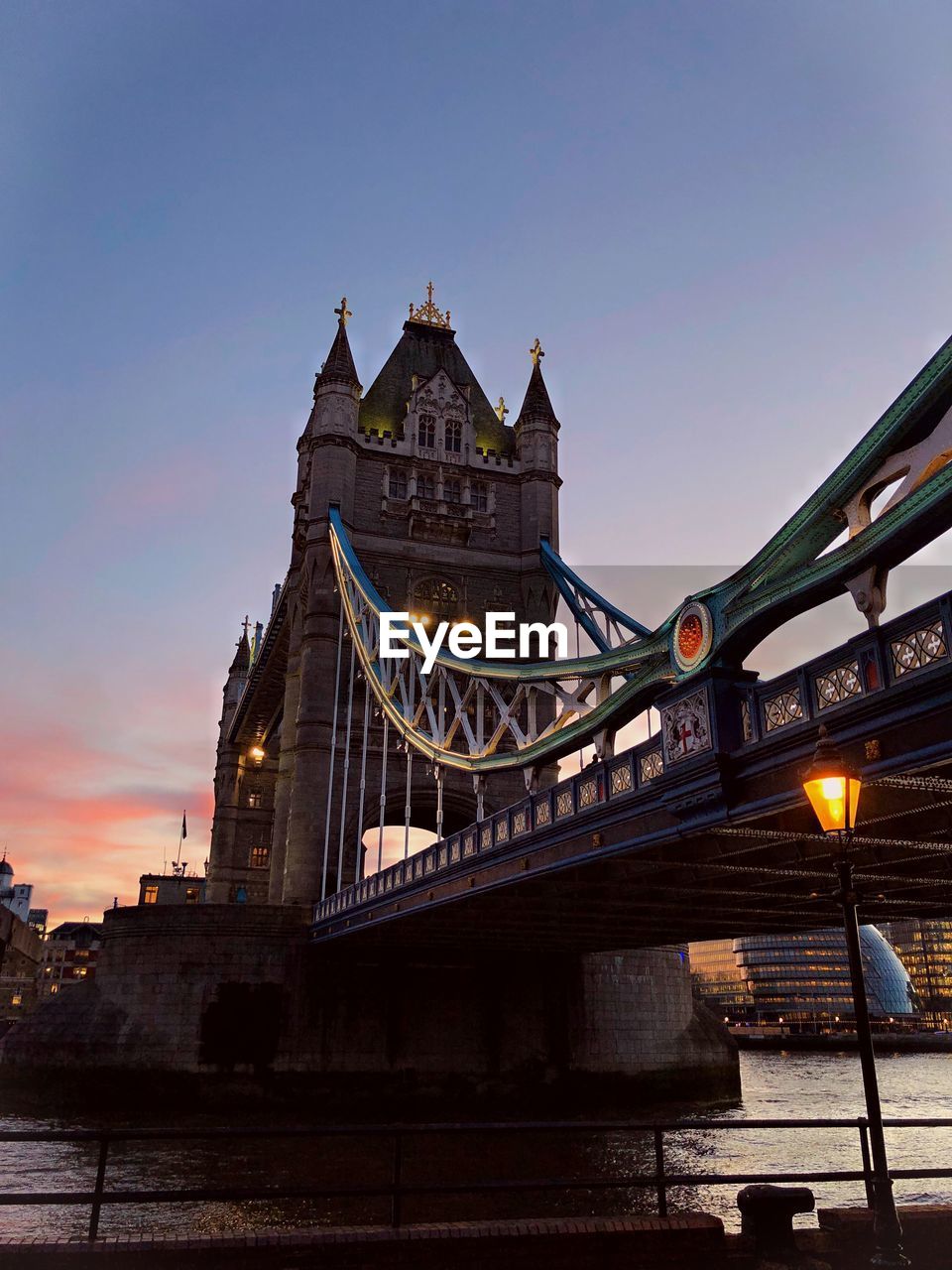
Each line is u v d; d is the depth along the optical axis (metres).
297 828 59.03
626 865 22.91
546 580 70.12
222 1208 24.12
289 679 68.19
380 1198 25.61
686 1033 53.12
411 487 69.56
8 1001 141.88
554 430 75.06
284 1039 47.16
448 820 67.31
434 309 82.88
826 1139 36.28
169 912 48.56
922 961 197.00
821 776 9.88
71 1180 27.62
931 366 12.31
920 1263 10.37
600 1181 10.89
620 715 21.25
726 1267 10.26
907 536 12.63
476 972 50.06
